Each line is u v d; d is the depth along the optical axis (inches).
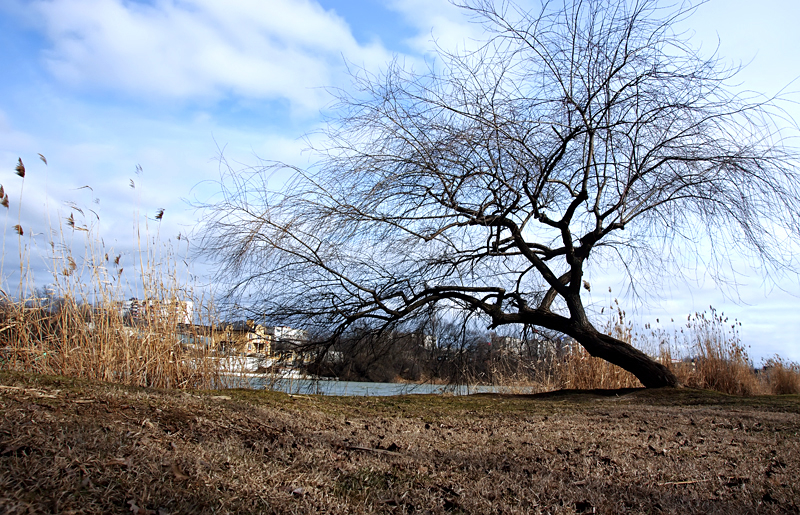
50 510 70.0
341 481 109.0
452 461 132.6
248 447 124.1
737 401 304.7
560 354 450.3
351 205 364.5
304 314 378.3
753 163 340.2
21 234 239.6
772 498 109.4
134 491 81.0
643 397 331.0
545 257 423.5
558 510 99.0
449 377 422.6
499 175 378.9
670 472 128.6
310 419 179.3
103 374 242.7
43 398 133.6
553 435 178.9
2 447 88.7
